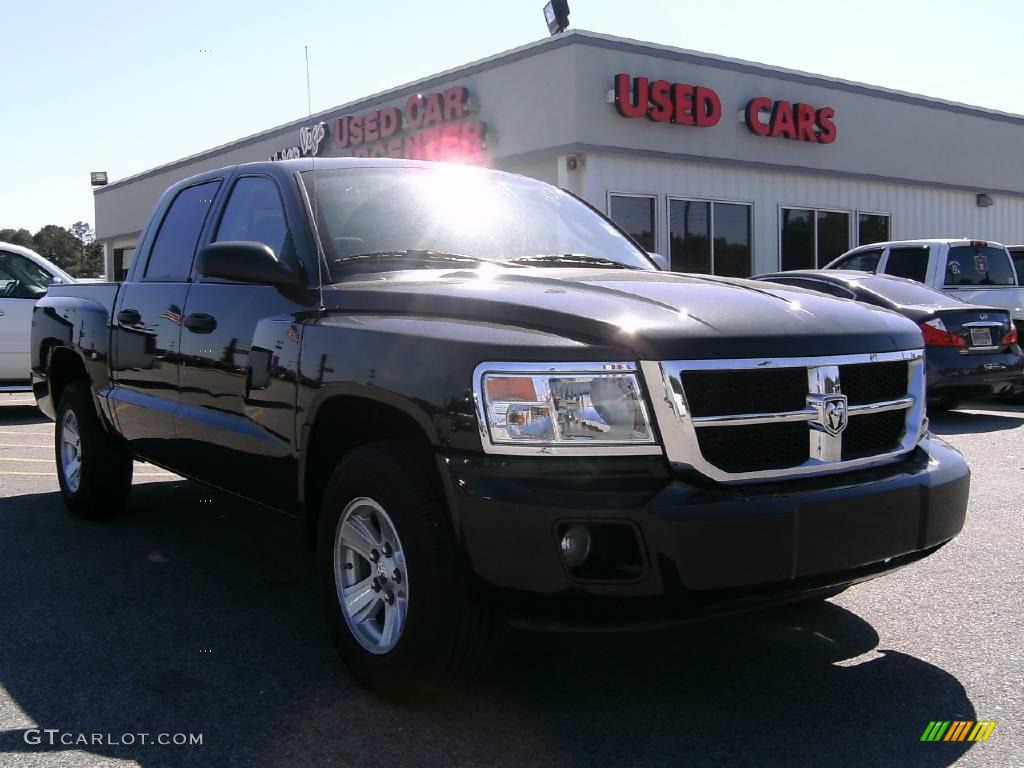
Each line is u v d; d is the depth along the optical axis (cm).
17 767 282
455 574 293
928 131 2117
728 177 1756
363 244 391
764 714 315
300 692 333
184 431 446
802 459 300
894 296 969
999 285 1185
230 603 428
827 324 316
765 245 1827
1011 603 420
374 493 314
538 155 1586
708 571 271
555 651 371
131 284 515
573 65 1518
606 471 278
